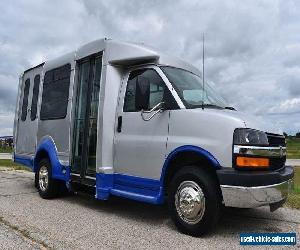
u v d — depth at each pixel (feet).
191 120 17.79
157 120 19.24
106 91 21.66
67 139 25.29
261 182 16.05
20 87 33.47
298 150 143.13
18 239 16.57
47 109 28.22
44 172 27.12
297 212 22.58
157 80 19.94
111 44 22.16
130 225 19.25
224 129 16.63
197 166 17.61
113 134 21.56
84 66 24.88
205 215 16.83
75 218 20.56
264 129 17.37
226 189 16.06
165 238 17.04
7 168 48.67
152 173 19.13
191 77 21.07
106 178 21.24
